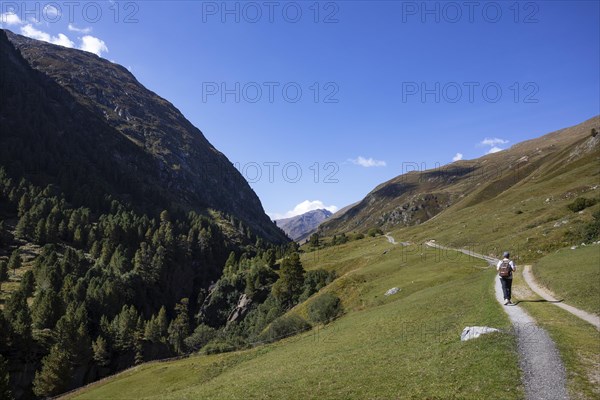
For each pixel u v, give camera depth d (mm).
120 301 159000
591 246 53969
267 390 24234
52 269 146875
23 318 101312
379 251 137000
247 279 162000
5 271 142000
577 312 24938
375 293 72188
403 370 20625
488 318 26453
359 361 26656
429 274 74188
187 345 137000
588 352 16844
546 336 19641
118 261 186250
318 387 21516
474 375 16484
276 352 57031
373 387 18875
